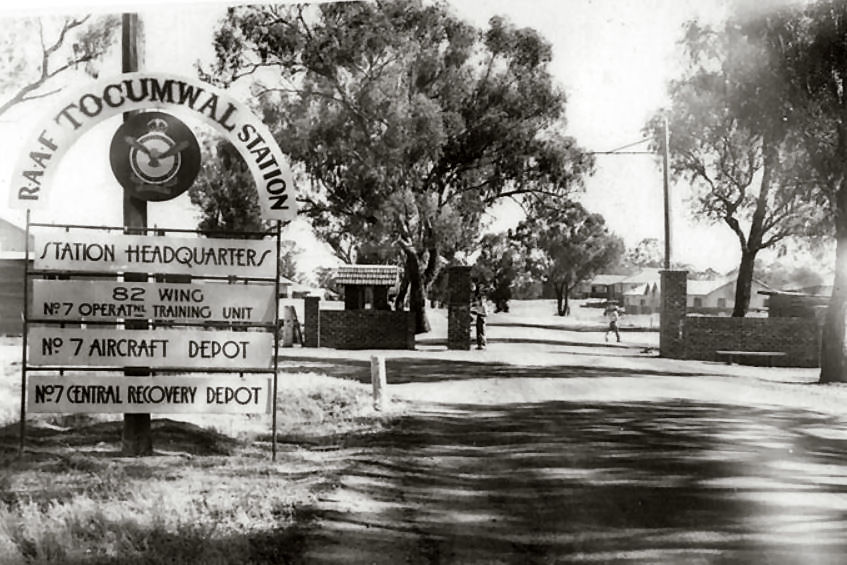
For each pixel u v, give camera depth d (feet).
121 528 22.25
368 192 95.20
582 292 150.92
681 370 71.56
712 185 86.07
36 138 30.68
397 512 25.72
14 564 20.08
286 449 35.32
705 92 73.92
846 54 63.77
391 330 90.89
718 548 22.82
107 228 31.04
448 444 36.70
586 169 96.22
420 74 97.96
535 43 91.86
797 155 72.69
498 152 100.73
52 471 28.78
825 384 63.21
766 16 64.90
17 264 95.86
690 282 120.37
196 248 31.37
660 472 31.73
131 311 31.14
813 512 26.20
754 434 39.96
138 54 31.86
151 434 34.09
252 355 31.78
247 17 90.07
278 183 31.89
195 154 31.71
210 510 24.58
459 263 111.65
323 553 21.98
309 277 156.15
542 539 23.53
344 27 92.53
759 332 82.64
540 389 55.88
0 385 47.85
